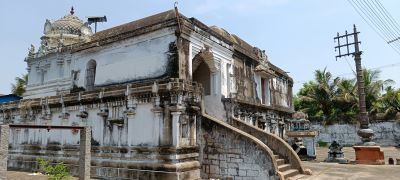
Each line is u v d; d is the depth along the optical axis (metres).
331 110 37.75
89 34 24.64
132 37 15.39
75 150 16.41
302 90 41.75
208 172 13.69
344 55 21.69
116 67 15.96
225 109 16.78
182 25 13.95
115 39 15.96
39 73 23.22
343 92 36.31
